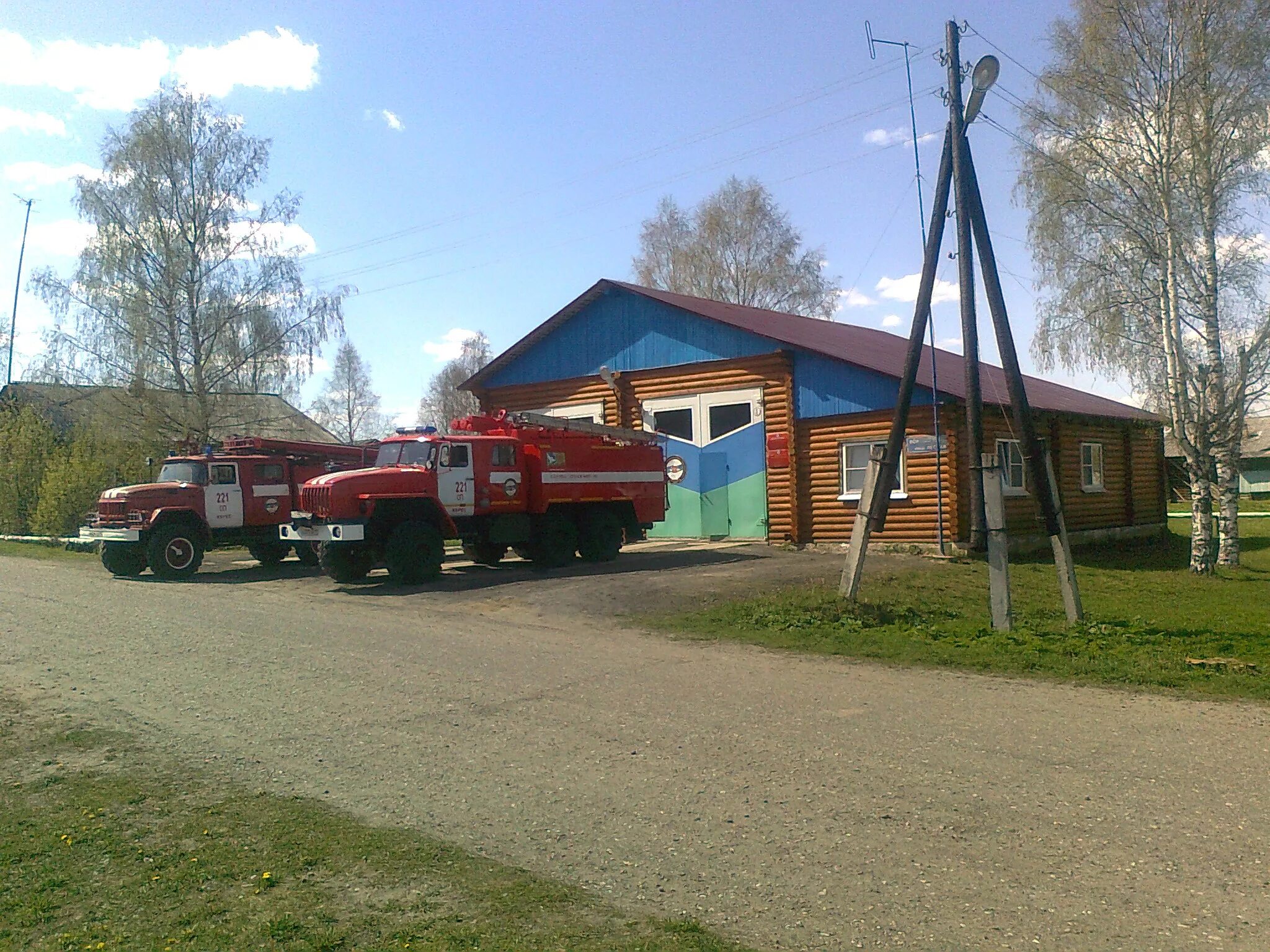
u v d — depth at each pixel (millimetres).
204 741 7133
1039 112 20188
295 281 32719
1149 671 8781
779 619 11641
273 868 4785
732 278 49188
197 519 19422
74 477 26844
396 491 16391
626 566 17875
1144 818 5121
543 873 4660
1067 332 20516
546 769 6242
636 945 3879
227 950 3965
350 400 82250
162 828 5410
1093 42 19516
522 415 18391
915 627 11445
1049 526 11938
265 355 32094
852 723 7152
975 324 12188
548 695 8219
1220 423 19469
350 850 4980
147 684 9023
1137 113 19500
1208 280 19219
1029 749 6430
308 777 6246
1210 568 19422
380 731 7254
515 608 13406
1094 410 25906
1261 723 7055
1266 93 18391
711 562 18078
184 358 31688
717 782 5898
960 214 12211
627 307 23906
